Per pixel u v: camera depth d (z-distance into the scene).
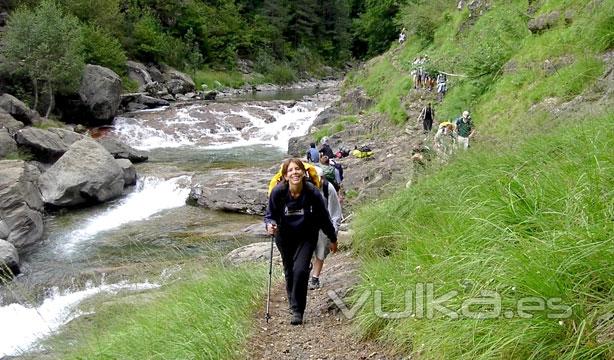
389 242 6.78
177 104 37.50
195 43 58.81
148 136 29.52
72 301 10.40
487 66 17.70
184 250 13.16
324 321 5.30
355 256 7.51
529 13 18.08
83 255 13.23
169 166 22.38
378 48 53.53
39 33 27.69
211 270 7.88
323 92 52.25
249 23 73.38
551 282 3.10
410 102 23.03
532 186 4.32
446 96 20.77
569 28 14.12
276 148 27.70
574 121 6.73
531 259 3.32
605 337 2.81
